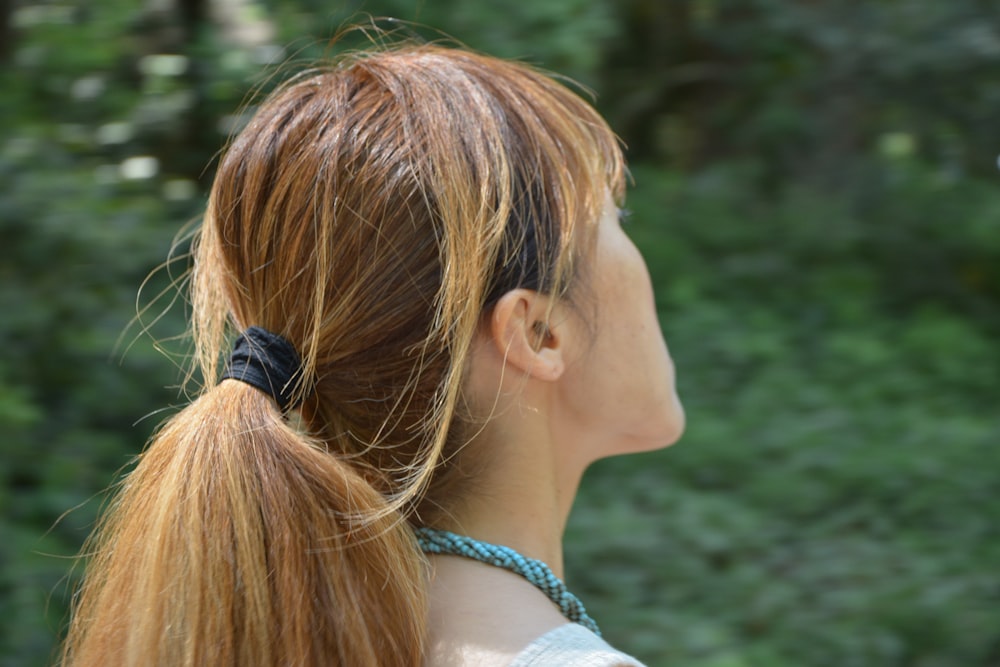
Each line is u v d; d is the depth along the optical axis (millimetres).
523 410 889
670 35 6023
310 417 897
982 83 5773
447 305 821
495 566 861
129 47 4711
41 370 3385
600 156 922
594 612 3227
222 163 912
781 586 3387
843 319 5086
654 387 944
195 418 852
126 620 839
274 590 790
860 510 3801
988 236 5559
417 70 899
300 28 4316
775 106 5914
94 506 3096
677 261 5184
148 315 3541
